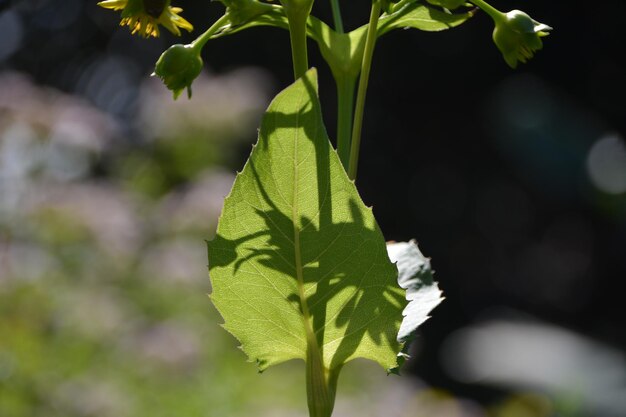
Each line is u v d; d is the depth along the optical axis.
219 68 4.93
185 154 2.33
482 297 5.03
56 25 5.59
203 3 4.81
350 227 0.77
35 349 1.65
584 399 1.76
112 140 2.14
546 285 4.91
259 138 0.75
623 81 4.59
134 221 2.06
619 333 4.46
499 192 4.96
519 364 1.97
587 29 4.64
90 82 5.42
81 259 1.86
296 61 0.79
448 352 4.52
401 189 5.12
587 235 4.62
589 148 2.67
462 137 5.05
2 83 1.89
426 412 1.91
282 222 0.76
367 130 5.08
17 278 1.74
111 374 1.73
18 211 1.81
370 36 0.81
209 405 1.74
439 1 0.82
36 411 1.59
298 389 1.94
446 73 5.02
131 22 0.81
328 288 0.78
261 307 0.79
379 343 0.79
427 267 0.84
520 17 0.83
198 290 2.03
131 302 1.92
